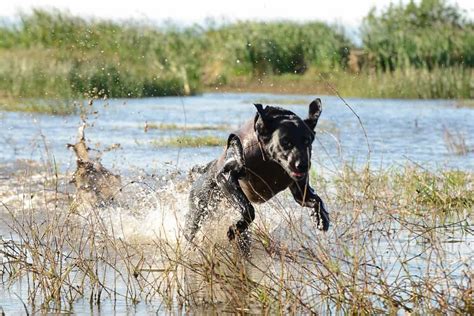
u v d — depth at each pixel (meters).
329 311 8.10
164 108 29.22
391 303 7.98
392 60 39.47
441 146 19.88
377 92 35.19
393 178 14.59
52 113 26.73
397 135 21.80
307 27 41.94
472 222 11.45
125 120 25.23
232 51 42.22
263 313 8.05
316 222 9.69
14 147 18.92
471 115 27.06
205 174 10.53
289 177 9.70
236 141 9.68
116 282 9.12
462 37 40.22
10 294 8.73
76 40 38.97
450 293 8.31
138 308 8.27
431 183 13.72
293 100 32.91
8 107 27.72
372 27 40.81
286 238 10.23
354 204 10.21
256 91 38.41
